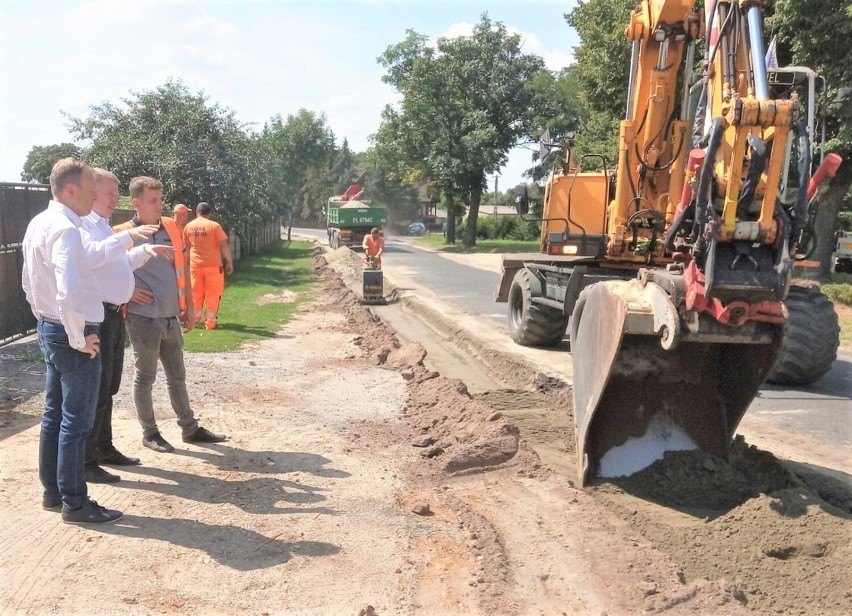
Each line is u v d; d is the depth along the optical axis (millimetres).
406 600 3738
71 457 4340
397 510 4844
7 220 9523
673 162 8812
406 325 14227
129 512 4617
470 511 4812
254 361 9562
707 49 6016
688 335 5090
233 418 6840
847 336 12445
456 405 6891
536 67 38969
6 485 4957
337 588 3824
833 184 20375
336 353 10391
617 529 4672
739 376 5750
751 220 5059
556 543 4430
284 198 48656
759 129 4957
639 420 5941
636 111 9023
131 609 3531
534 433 6805
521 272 11672
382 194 74812
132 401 7270
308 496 5016
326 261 29938
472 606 3703
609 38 25031
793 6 15938
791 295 8688
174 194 20656
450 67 38625
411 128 40312
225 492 5020
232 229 23578
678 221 5262
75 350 4309
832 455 6305
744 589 3979
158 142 20938
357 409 7348
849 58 15938
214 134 21953
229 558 4074
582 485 5516
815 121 6438
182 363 5953
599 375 5348
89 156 20812
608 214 9836
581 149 25484
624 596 3838
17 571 3822
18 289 9906
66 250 4125
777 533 4453
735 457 5855
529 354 10578
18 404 6961
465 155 38562
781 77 6387
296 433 6465
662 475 5629
